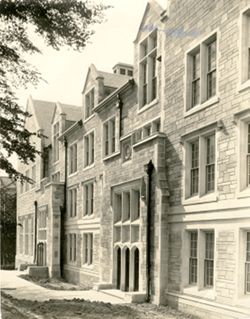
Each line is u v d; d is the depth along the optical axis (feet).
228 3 42.50
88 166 88.02
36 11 43.93
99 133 82.99
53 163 110.73
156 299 50.49
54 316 42.83
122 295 57.11
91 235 85.05
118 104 71.72
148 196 53.52
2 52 46.73
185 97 49.11
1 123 50.21
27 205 124.98
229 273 39.65
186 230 47.65
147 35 63.57
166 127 53.26
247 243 38.91
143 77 65.57
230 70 41.68
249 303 36.83
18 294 64.03
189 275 47.39
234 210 39.55
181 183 48.85
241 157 39.45
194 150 48.60
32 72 50.42
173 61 52.70
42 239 108.99
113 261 65.36
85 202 89.61
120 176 64.18
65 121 104.99
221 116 42.60
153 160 53.31
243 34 40.22
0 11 43.14
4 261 136.87
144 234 54.08
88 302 52.42
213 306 41.09
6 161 52.24
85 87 91.15
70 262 94.79
